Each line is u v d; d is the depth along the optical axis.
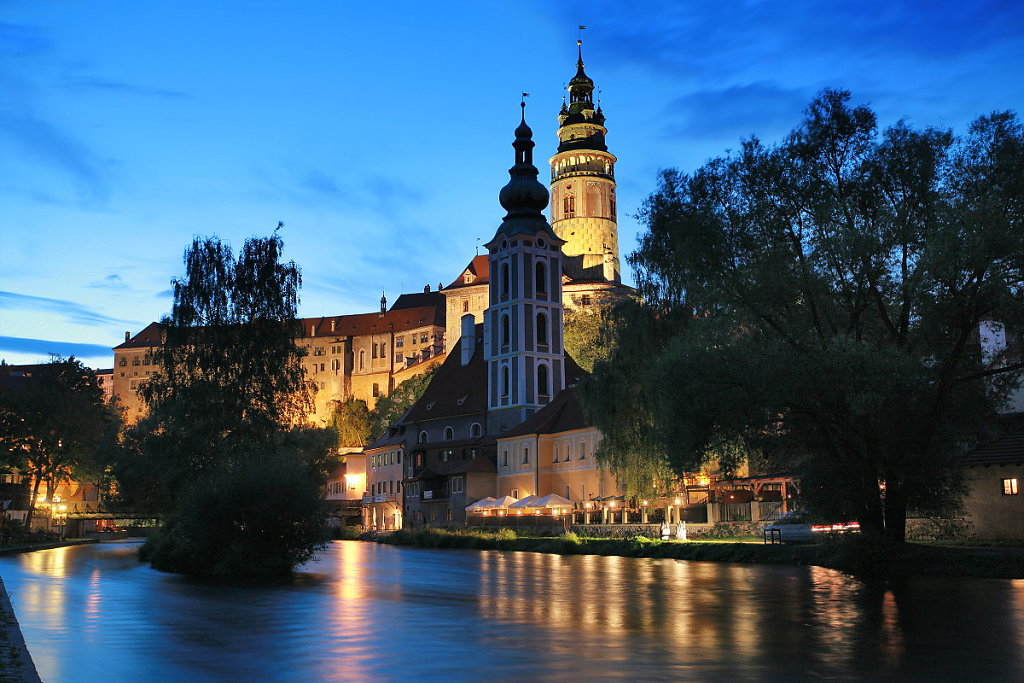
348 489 135.50
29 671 12.84
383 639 17.53
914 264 32.72
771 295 33.88
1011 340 34.12
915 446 32.53
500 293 109.62
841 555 34.56
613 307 47.69
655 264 38.66
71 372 112.94
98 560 47.94
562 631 18.67
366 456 131.12
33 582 31.83
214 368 61.56
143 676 13.58
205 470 54.59
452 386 115.38
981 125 33.03
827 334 35.62
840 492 33.59
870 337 35.53
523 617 21.22
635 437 50.72
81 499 132.38
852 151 34.75
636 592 27.72
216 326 62.22
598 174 163.75
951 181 33.12
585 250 161.75
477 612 22.33
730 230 35.56
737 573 35.25
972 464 41.41
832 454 34.06
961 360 33.62
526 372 105.44
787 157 34.84
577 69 168.62
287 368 64.62
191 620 20.62
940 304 31.89
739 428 33.84
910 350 34.16
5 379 122.94
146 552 47.41
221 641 17.25
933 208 32.41
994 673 13.74
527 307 107.06
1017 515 40.41
